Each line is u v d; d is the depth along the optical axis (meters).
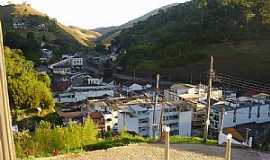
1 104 1.95
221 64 77.31
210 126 45.41
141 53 94.31
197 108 46.84
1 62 1.96
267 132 40.31
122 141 14.29
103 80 83.69
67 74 84.94
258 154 14.41
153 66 85.31
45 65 89.88
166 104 44.91
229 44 84.56
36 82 39.41
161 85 72.62
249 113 46.56
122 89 69.69
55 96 60.25
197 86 61.19
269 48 80.19
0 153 1.95
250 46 82.25
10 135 2.00
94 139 15.30
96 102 48.59
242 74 71.88
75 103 56.81
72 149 12.87
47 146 13.20
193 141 15.87
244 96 54.22
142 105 44.78
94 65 106.19
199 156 13.00
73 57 106.38
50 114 38.53
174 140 15.51
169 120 43.97
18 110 36.03
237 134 37.16
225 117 44.53
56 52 111.44
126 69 90.75
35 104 37.88
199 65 80.06
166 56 87.81
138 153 12.56
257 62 75.25
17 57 43.56
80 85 70.00
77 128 14.62
